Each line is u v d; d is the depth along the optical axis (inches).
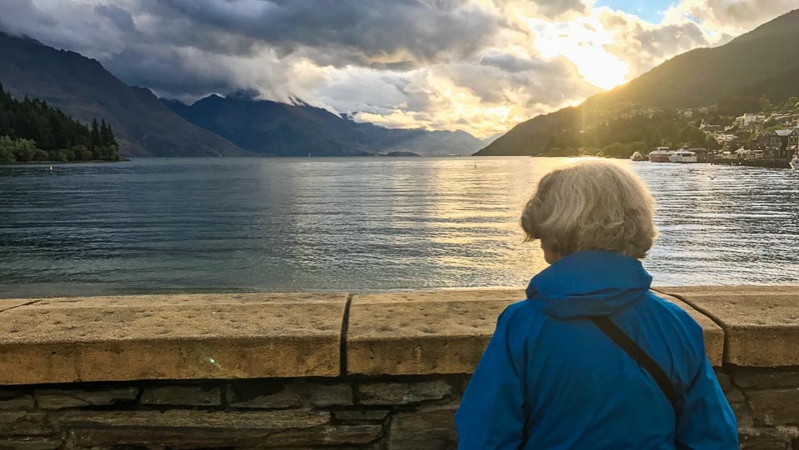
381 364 90.1
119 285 748.0
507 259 903.7
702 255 932.0
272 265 871.1
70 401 91.1
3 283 758.5
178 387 91.8
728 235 1167.0
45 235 1224.8
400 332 91.1
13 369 88.0
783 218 1492.4
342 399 92.8
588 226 56.9
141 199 2285.9
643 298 56.2
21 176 4311.0
